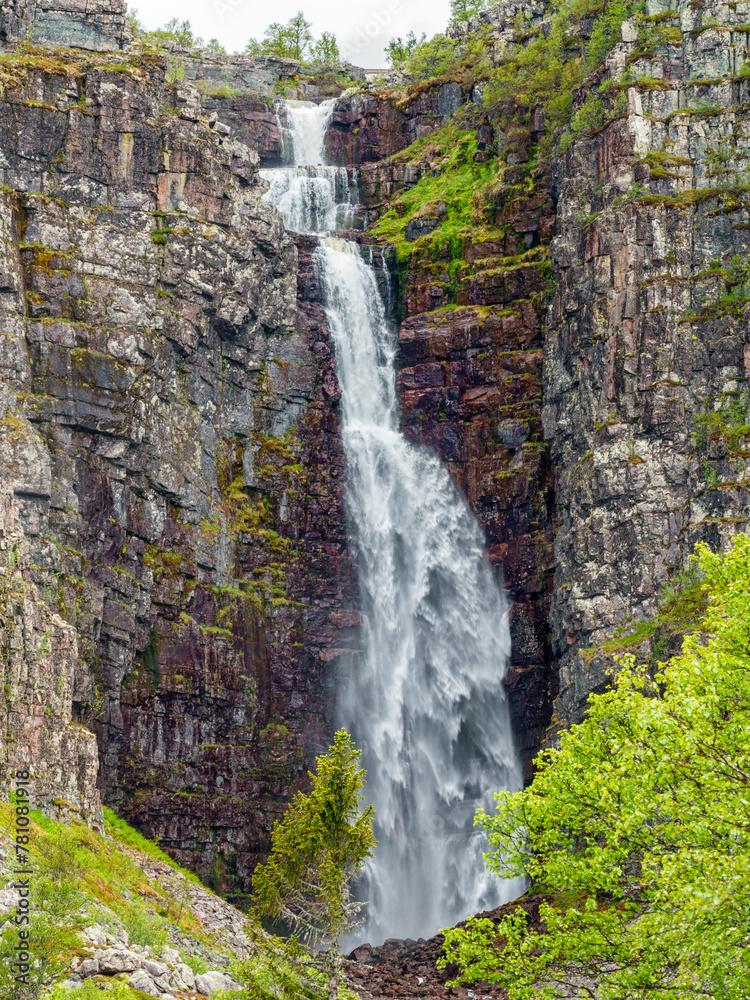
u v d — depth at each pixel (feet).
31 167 234.58
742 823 94.73
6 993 101.04
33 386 222.28
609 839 110.63
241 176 268.41
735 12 272.72
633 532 241.96
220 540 251.80
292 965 116.37
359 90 356.59
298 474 270.87
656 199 257.96
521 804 118.42
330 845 115.44
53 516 215.72
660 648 217.77
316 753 257.75
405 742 270.67
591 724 119.85
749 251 253.44
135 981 114.52
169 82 261.03
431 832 265.54
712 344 248.52
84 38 267.80
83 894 136.36
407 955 217.77
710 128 264.52
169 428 242.17
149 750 228.02
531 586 270.67
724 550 227.81
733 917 91.04
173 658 234.99
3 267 221.66
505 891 252.62
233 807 240.53
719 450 237.66
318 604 267.59
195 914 181.78
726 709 107.86
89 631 215.10
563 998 113.39
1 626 167.84
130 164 246.27
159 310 242.37
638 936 102.27
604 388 254.47
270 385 272.51
